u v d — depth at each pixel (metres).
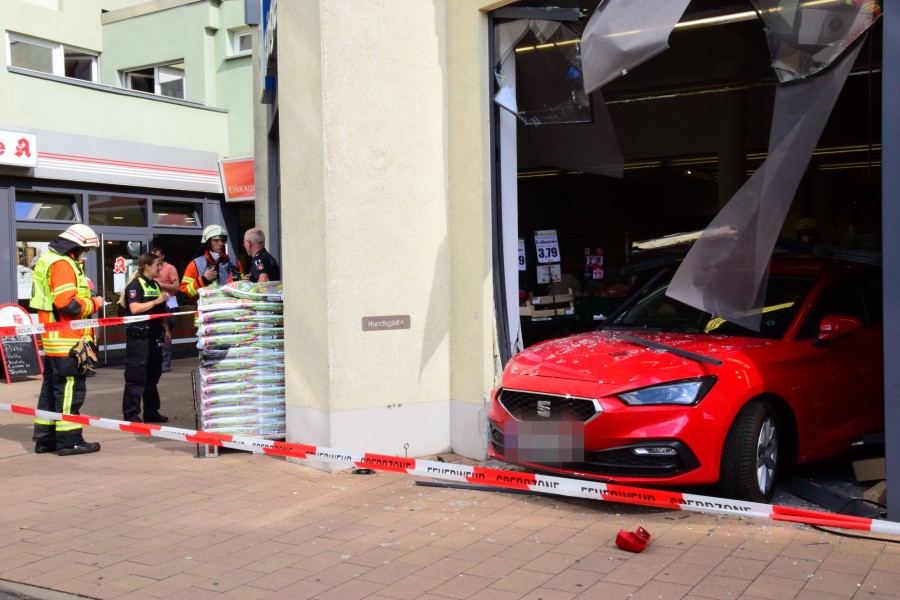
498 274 7.04
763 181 5.23
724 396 5.18
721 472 5.24
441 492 6.07
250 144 16.70
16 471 7.07
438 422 7.21
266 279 8.56
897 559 4.42
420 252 7.06
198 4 16.91
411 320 7.03
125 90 15.02
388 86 6.89
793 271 6.46
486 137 6.93
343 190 6.68
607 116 7.39
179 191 16.00
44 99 13.81
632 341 5.97
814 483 5.87
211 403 7.28
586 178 15.03
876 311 6.53
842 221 15.03
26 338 13.13
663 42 5.13
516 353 7.11
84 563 4.85
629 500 4.87
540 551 4.76
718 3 8.41
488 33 6.96
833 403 5.88
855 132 12.20
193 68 17.11
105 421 7.15
